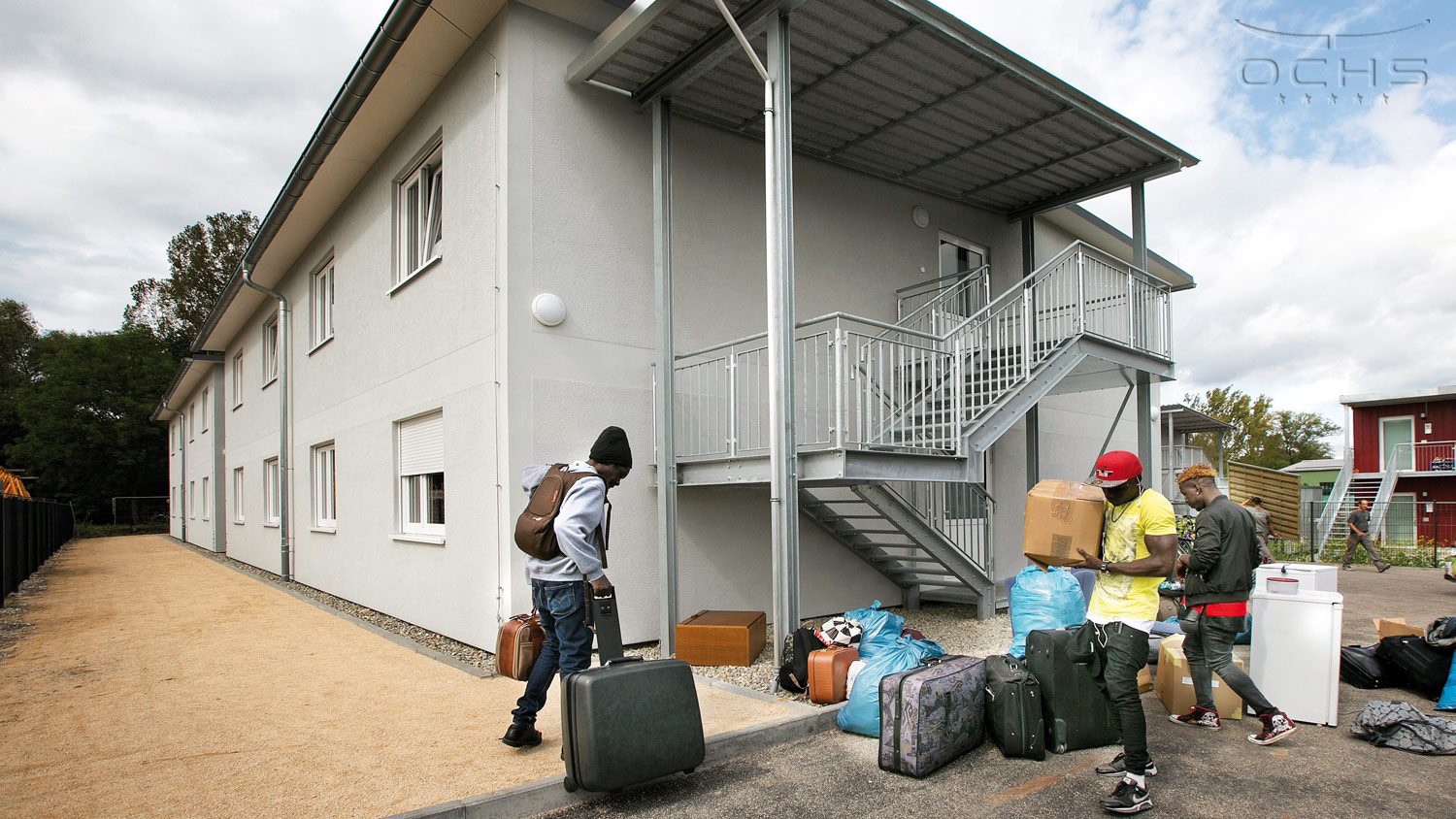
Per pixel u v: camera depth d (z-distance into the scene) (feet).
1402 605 33.50
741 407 25.93
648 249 23.98
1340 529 71.36
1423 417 81.61
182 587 38.52
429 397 25.25
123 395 123.34
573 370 22.02
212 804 11.18
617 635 12.39
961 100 24.30
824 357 28.58
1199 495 15.43
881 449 19.90
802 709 15.74
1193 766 13.16
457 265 23.77
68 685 18.39
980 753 13.89
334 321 34.86
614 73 22.11
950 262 34.24
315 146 28.73
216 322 53.72
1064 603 16.48
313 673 19.30
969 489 31.63
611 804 11.68
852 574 28.22
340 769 12.55
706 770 13.10
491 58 22.34
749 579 24.90
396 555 27.61
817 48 21.12
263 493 47.96
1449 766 13.07
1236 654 20.90
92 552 66.90
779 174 18.86
